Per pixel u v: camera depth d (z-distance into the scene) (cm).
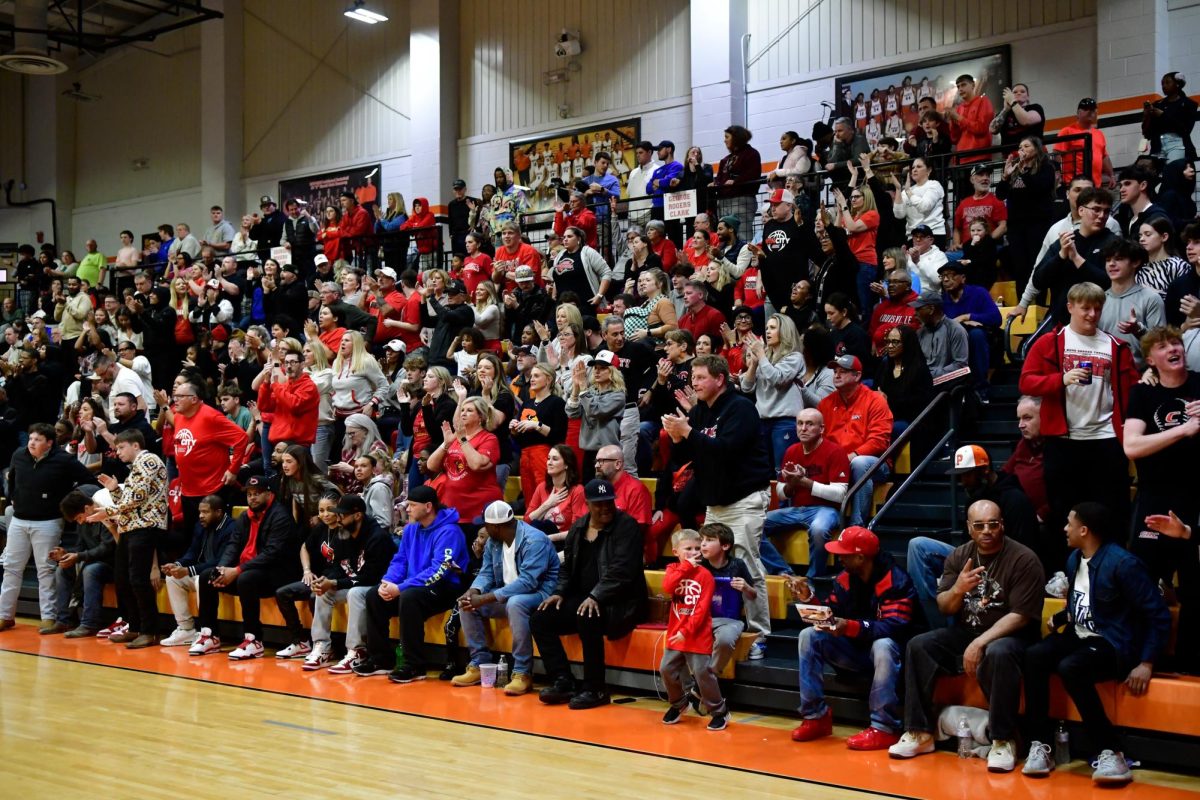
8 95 2445
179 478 1025
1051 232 831
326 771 579
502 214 1502
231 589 941
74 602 1033
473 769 578
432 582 811
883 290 945
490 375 940
